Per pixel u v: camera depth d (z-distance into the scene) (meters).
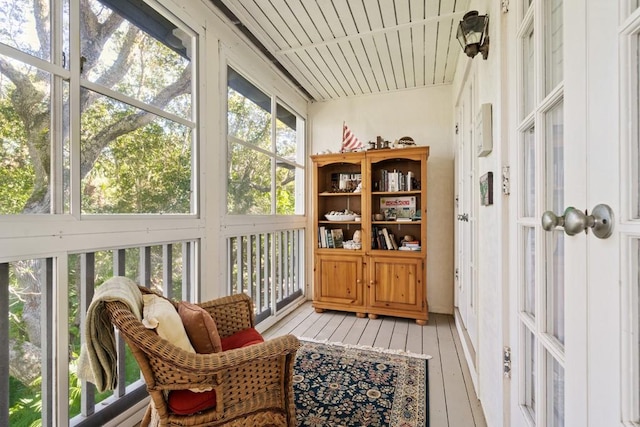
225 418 1.20
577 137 0.72
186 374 1.13
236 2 2.22
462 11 2.29
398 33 2.58
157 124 1.87
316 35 2.62
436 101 3.58
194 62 2.14
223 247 2.39
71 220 1.38
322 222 3.65
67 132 1.39
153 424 1.35
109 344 1.18
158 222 1.82
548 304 0.98
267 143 3.16
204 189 2.19
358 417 1.68
